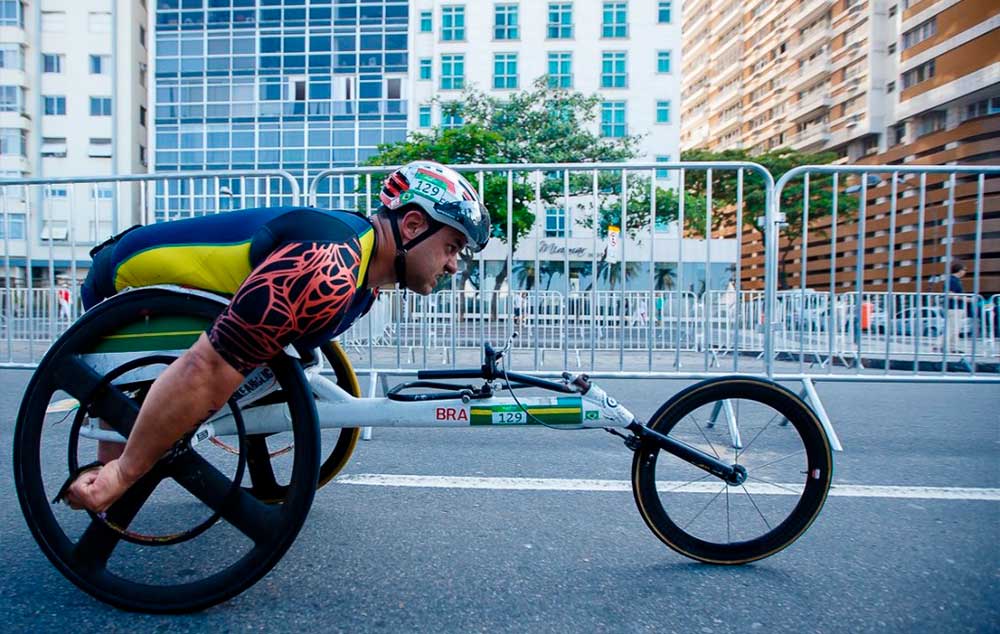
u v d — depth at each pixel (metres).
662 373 4.08
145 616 1.72
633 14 27.16
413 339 4.67
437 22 27.67
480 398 2.05
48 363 1.78
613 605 1.82
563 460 3.31
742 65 42.59
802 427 2.12
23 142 30.75
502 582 1.95
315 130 28.16
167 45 28.30
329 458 2.53
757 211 14.18
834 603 1.84
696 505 2.42
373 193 4.51
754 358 4.95
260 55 28.09
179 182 4.71
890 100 27.69
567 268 4.32
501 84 27.58
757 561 2.13
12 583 1.91
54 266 4.95
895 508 2.64
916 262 4.29
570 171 4.27
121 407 1.76
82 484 1.61
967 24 23.11
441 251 1.89
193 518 2.41
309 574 1.98
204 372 1.52
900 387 6.03
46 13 30.78
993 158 22.48
